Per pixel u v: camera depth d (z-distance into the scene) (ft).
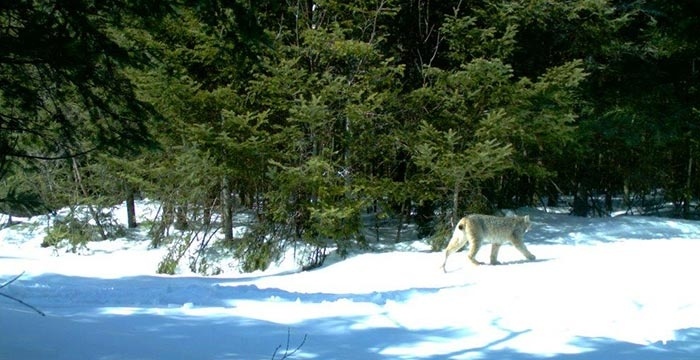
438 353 18.74
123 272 52.19
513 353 18.90
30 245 73.61
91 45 21.11
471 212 52.70
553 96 50.83
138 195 91.71
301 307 25.41
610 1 57.93
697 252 38.47
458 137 47.37
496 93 50.01
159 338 18.89
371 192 50.39
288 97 51.70
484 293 29.73
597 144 68.69
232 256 55.01
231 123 48.60
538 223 60.08
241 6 21.44
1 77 20.42
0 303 24.23
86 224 69.97
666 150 75.46
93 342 17.51
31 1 18.92
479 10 52.19
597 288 29.86
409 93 54.13
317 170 48.06
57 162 66.33
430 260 44.65
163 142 51.96
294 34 53.88
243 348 18.25
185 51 49.90
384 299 28.32
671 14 63.87
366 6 52.60
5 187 47.62
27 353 15.64
